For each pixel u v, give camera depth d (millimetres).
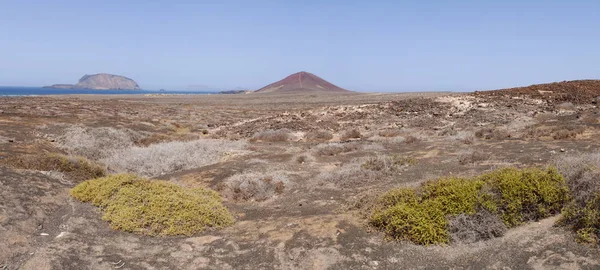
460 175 10492
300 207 9875
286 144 20031
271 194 11250
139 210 8352
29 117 22891
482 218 7289
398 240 7246
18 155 13836
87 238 7301
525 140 15469
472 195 7648
